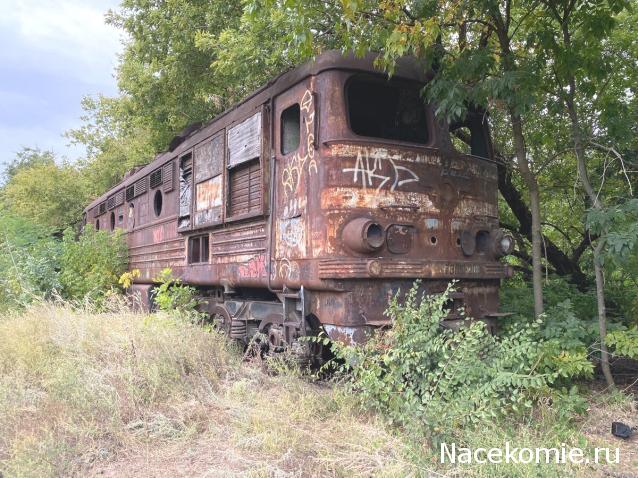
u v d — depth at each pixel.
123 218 13.46
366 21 5.56
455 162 5.76
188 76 11.38
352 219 5.09
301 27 5.29
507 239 6.02
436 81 5.61
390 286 5.16
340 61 5.34
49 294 11.59
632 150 6.96
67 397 4.95
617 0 5.85
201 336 6.33
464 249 5.68
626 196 6.38
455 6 5.83
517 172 8.97
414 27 5.24
